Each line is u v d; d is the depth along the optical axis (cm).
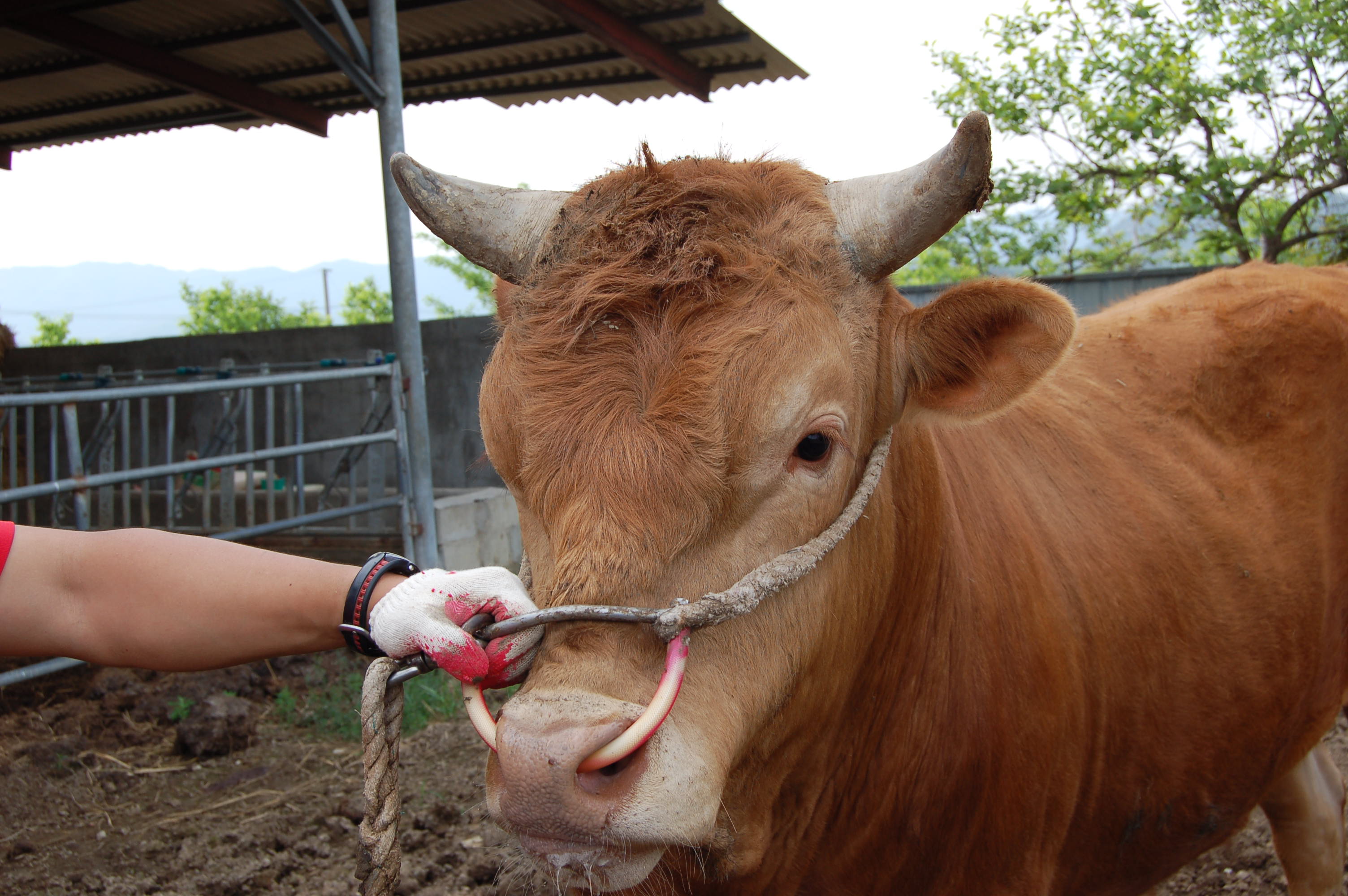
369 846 167
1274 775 320
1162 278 999
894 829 239
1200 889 383
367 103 981
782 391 176
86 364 1293
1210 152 1022
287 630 190
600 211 196
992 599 247
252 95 925
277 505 846
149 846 421
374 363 722
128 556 193
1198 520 302
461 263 2959
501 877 199
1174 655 282
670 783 156
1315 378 331
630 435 168
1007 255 1215
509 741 148
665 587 167
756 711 179
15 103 1010
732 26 771
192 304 3375
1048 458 296
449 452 1031
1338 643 338
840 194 210
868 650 229
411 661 171
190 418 1121
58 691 599
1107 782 273
